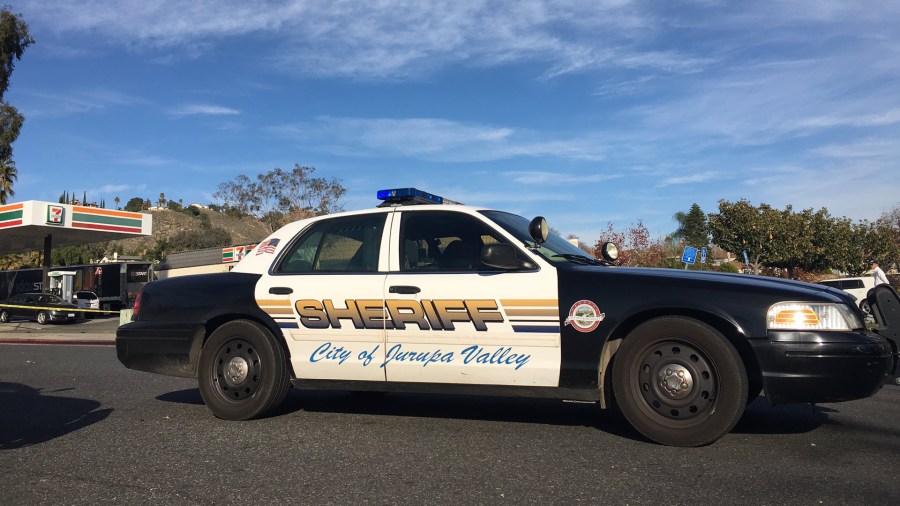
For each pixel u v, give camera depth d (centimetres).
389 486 388
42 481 412
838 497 359
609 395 484
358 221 562
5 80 3509
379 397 676
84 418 595
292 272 562
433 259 523
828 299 433
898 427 520
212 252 4059
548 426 527
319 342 538
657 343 453
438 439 492
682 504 351
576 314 468
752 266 3272
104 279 4009
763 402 630
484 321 490
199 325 573
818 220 3738
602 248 615
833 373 418
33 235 3441
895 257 4128
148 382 816
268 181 4644
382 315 518
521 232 526
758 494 364
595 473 404
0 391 768
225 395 566
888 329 491
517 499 362
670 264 2319
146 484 402
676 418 450
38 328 2722
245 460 447
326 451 465
